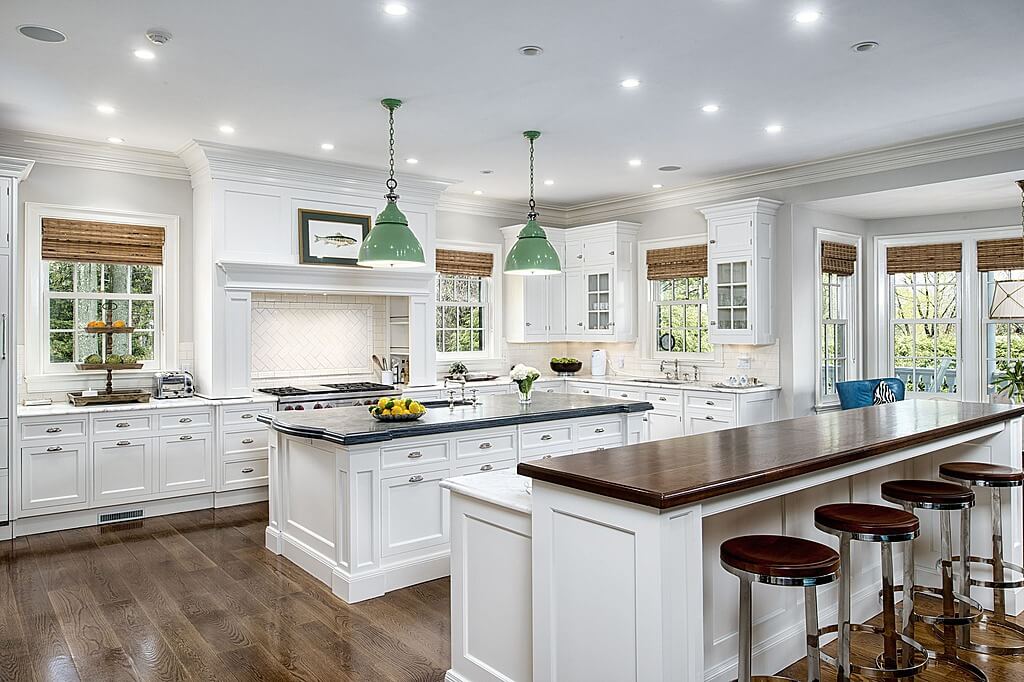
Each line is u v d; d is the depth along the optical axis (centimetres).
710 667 255
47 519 486
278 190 579
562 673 218
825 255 675
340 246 606
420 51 361
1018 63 384
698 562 196
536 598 227
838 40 351
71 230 536
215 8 311
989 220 654
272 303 633
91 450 498
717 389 632
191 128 496
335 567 377
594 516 205
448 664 296
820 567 197
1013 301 522
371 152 566
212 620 340
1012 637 322
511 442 434
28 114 462
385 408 406
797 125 500
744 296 640
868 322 722
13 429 464
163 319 583
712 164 616
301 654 305
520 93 427
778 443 265
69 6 308
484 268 775
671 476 205
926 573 369
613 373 797
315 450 399
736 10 317
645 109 460
